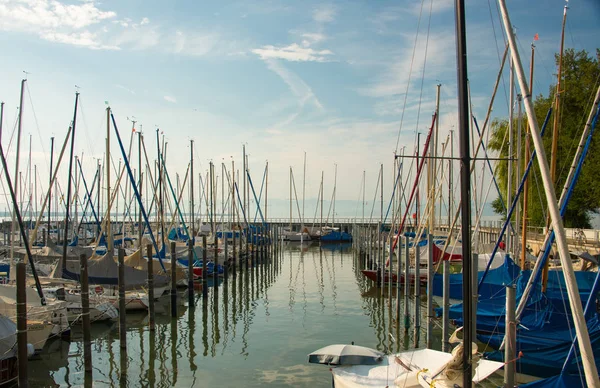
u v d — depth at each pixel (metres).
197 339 25.14
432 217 36.00
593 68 38.78
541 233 42.25
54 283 28.98
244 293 39.44
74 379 19.27
